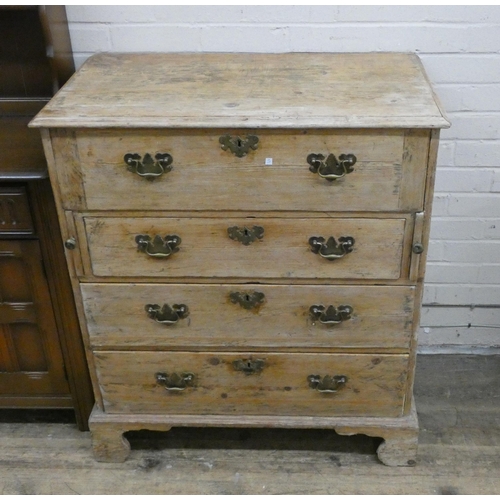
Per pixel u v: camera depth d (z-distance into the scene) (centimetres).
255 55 201
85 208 165
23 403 211
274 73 182
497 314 246
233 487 199
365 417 196
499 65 205
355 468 204
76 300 180
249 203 162
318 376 189
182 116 153
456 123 215
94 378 194
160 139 155
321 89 168
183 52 206
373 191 159
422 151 153
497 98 210
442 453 208
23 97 201
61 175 161
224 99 162
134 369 191
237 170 158
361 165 155
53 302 191
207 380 192
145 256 172
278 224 165
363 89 168
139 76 181
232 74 182
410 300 175
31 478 203
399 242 166
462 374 242
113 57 199
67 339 197
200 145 155
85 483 201
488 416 222
